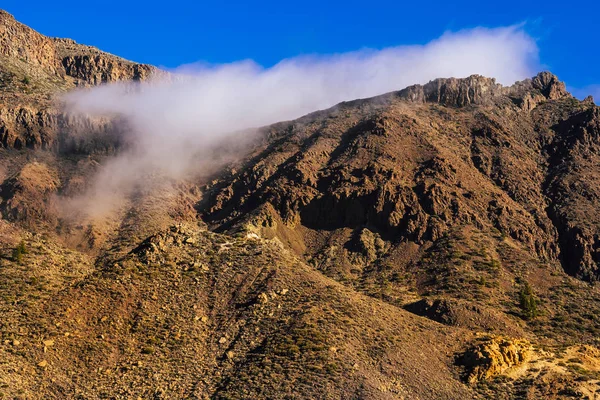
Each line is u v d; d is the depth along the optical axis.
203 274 157.25
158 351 132.88
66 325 135.88
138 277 152.88
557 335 160.88
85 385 122.62
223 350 133.88
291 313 141.25
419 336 136.50
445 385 123.00
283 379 121.19
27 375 121.50
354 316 139.88
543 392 121.31
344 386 118.25
